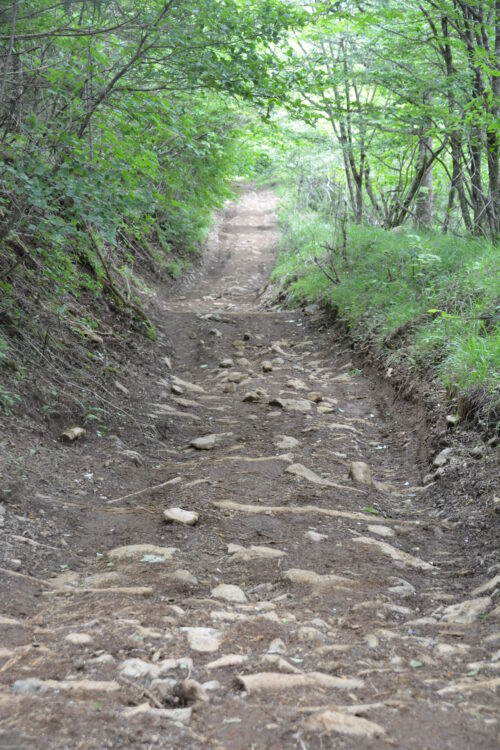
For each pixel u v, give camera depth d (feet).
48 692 7.76
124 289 34.86
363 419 22.95
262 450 19.51
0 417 17.43
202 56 18.57
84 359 23.65
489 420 17.35
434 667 8.90
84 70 17.84
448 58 31.50
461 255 29.76
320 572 12.23
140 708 7.50
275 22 19.54
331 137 47.29
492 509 14.48
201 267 63.87
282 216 82.12
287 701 7.79
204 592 11.28
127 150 19.69
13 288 22.00
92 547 13.17
